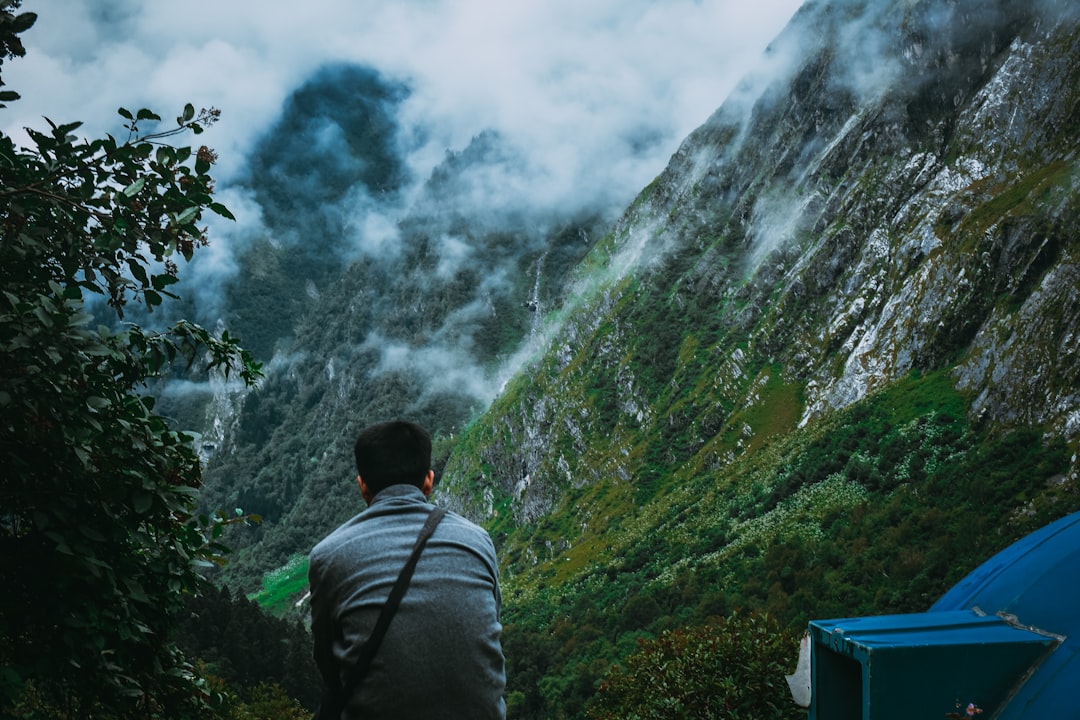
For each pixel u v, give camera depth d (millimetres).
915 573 85188
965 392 121375
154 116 5094
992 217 136000
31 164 4836
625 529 167625
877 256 163875
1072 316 108375
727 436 168375
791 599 90750
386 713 2357
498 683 2516
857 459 124688
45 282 4672
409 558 2551
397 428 2936
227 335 5387
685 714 11953
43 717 4766
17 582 4395
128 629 4629
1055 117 146375
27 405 4008
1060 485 88688
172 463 4867
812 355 167875
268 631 99375
